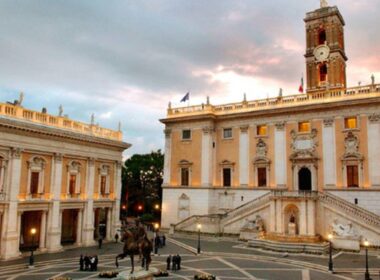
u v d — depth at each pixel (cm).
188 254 3938
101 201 4728
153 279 2656
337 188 4694
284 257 3706
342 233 4109
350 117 4728
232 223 4984
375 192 4453
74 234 4859
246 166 5425
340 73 5538
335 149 4784
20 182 3700
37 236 4288
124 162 8975
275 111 5206
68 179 4256
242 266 3300
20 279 2725
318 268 3238
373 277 2916
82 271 3028
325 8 5697
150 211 8612
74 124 4388
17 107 3700
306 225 4334
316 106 4897
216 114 5734
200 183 5662
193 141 5834
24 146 3728
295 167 5034
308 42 5831
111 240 4831
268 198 4728
